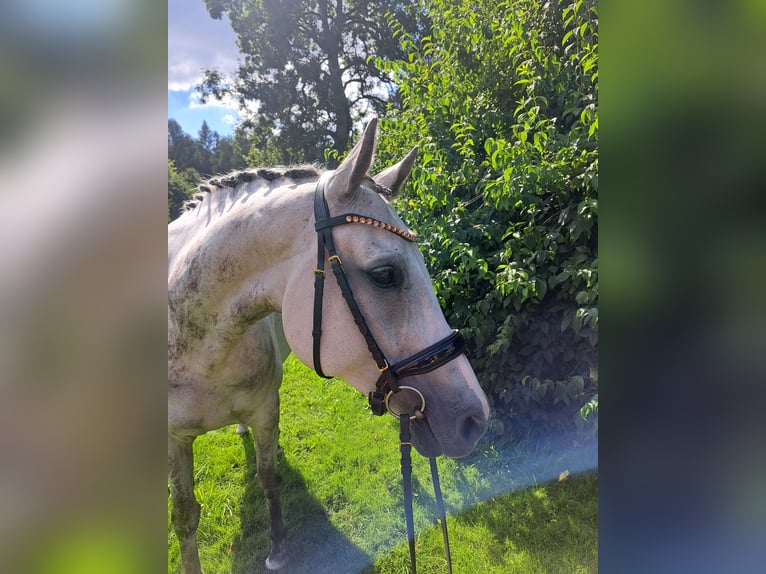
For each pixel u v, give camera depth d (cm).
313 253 135
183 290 156
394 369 131
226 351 161
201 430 182
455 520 254
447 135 324
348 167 136
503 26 311
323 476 290
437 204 304
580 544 231
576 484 267
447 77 320
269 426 208
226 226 149
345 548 238
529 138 290
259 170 162
